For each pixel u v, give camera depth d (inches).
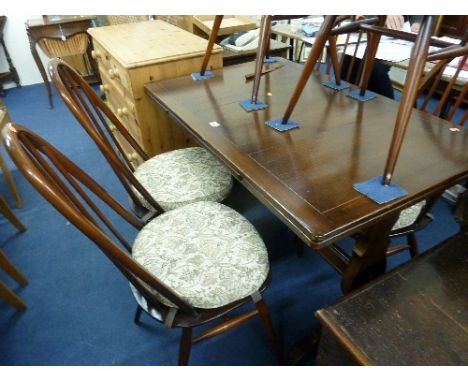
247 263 32.0
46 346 44.7
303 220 22.5
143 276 25.3
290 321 47.0
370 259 30.2
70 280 53.9
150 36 61.3
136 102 51.1
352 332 23.3
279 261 56.1
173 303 27.9
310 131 34.0
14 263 57.3
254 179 26.9
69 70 39.2
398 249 47.7
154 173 45.6
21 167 21.8
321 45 30.1
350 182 26.1
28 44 130.0
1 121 61.5
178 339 45.1
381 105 39.5
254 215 65.4
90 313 48.8
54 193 22.1
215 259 32.4
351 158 29.2
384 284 26.4
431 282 26.5
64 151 89.5
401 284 26.4
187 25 81.0
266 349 43.8
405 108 23.5
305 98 41.8
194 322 29.7
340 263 35.5
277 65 54.7
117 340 45.2
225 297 30.0
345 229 22.1
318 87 45.2
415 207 39.1
